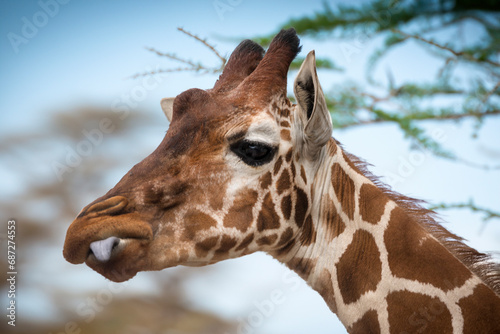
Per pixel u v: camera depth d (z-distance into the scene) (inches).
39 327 884.0
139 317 914.1
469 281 281.0
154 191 284.0
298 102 292.4
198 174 287.6
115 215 276.5
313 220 313.0
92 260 276.4
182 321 916.0
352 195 313.1
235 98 297.6
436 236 295.9
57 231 1018.1
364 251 302.4
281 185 297.9
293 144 301.6
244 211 291.0
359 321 297.6
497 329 270.8
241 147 289.6
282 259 318.3
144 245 280.1
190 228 285.4
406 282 287.9
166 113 365.4
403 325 283.4
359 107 397.7
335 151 320.2
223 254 293.1
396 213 303.0
